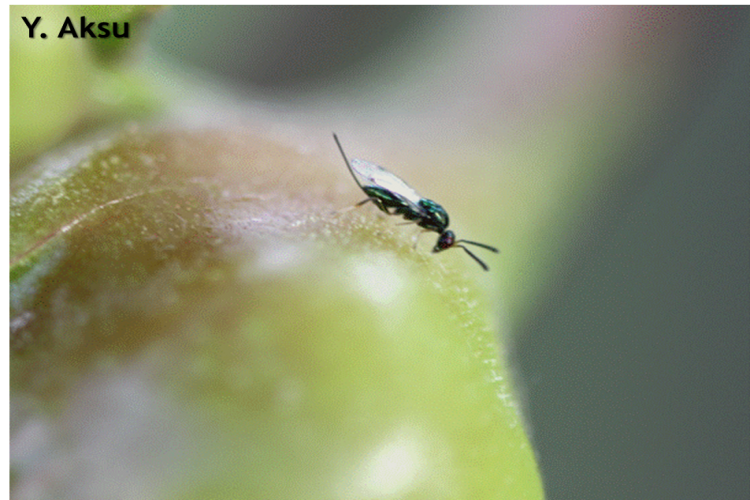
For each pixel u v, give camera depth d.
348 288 0.06
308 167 0.07
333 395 0.06
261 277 0.06
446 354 0.06
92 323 0.06
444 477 0.06
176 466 0.06
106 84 0.07
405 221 0.07
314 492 0.06
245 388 0.06
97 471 0.06
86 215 0.06
